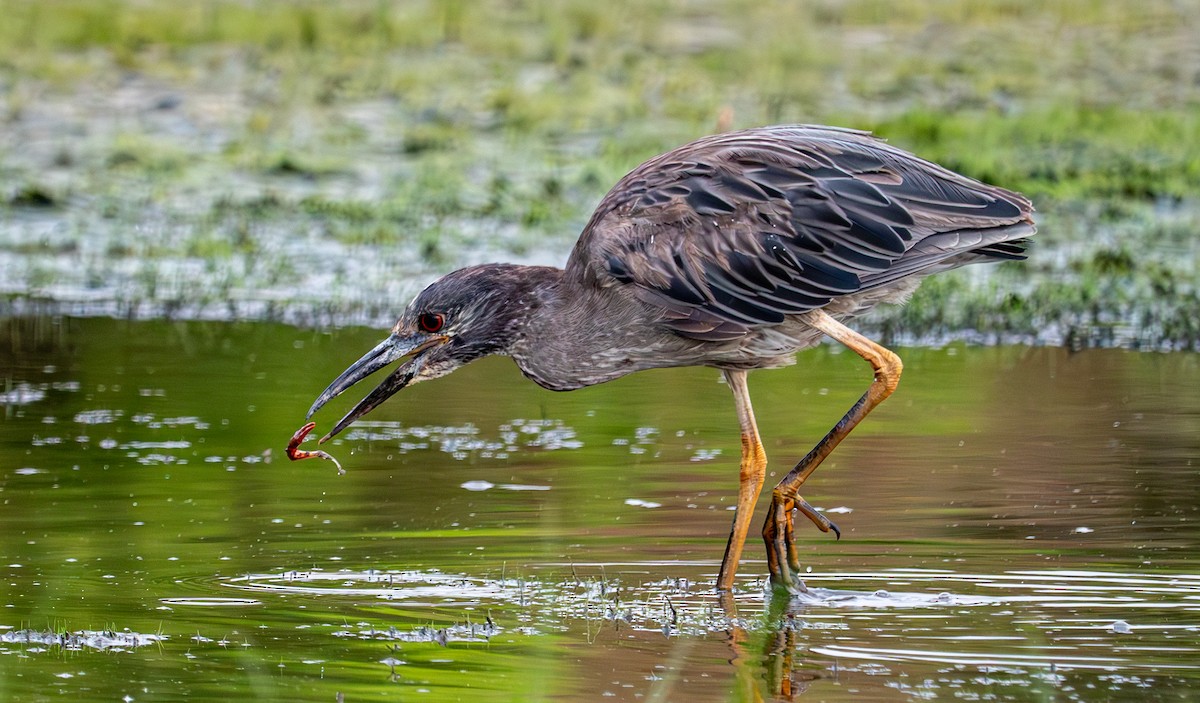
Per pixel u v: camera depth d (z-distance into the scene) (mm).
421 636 8984
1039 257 20297
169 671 8406
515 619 9289
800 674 8320
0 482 12141
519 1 37062
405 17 34188
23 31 31953
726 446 13297
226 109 28141
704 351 10578
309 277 19656
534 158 25328
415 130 26969
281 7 34812
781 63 30359
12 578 9961
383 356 10758
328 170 24891
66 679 8289
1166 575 9867
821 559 10336
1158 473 12055
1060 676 8242
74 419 14055
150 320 18062
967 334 17422
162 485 12117
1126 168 23844
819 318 10453
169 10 34281
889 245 10266
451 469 12656
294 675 8336
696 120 26828
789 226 10297
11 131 26344
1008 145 25125
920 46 32500
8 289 19344
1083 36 33625
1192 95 28703
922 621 9188
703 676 8312
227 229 21938
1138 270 19422
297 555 10484
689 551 10672
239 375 15625
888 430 13570
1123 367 15750
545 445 13406
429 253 20219
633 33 33688
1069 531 10734
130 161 25094
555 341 10633
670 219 10398
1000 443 13016
